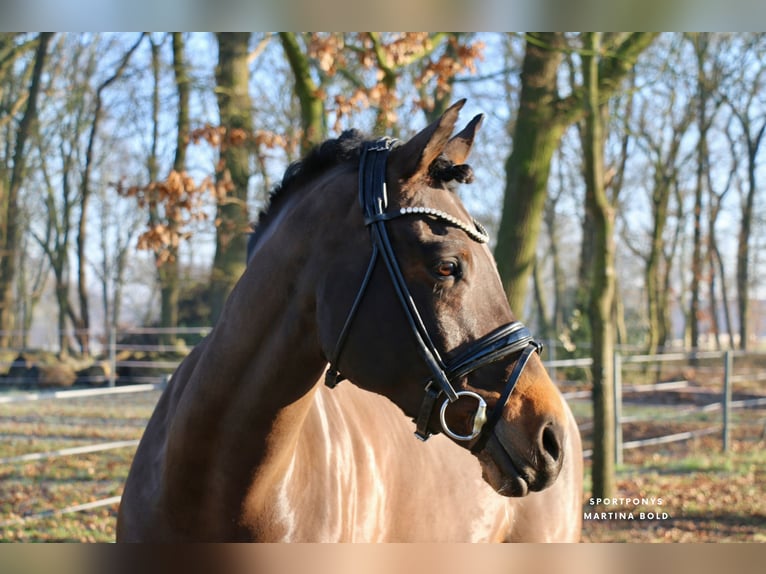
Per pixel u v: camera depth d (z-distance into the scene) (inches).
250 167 381.1
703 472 346.6
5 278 743.7
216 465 81.1
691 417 495.8
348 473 93.0
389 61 254.1
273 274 80.7
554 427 71.5
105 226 949.8
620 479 329.4
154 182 266.5
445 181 78.8
